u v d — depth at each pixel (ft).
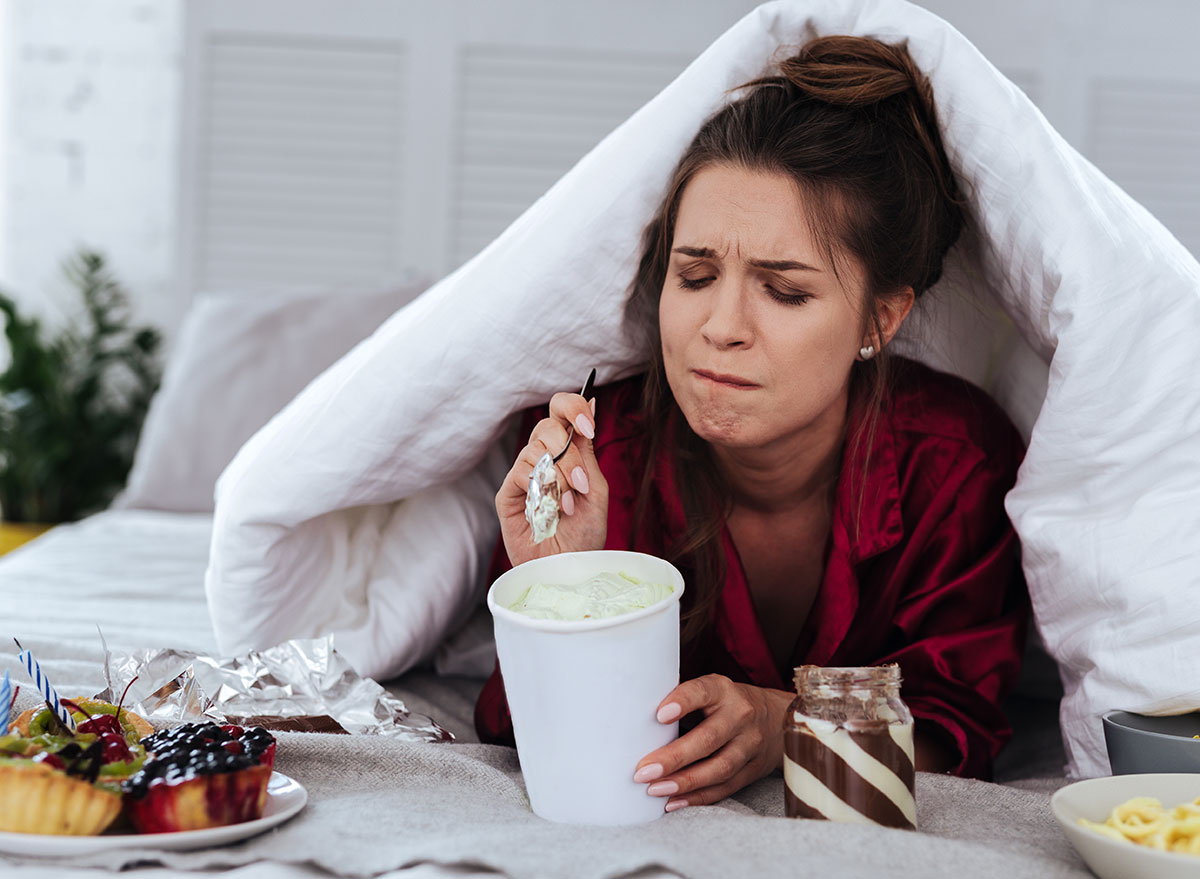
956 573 3.53
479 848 2.15
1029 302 3.24
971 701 3.34
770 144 2.98
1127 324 2.99
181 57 11.28
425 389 3.40
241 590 3.54
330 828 2.32
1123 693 3.02
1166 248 3.07
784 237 2.95
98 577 5.78
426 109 10.50
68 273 11.21
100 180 11.57
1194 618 2.91
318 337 8.23
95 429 10.86
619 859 2.10
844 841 2.24
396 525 3.89
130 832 2.28
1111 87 10.29
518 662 2.44
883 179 3.07
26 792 2.15
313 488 3.43
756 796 2.85
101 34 11.50
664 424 3.55
